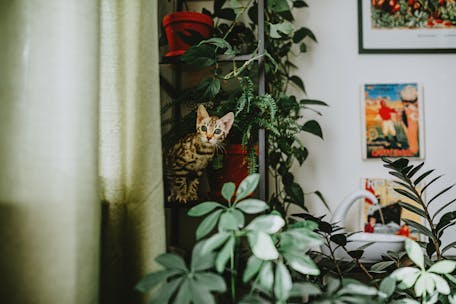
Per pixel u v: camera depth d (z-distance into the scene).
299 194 1.10
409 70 1.22
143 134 0.67
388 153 1.19
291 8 1.24
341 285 0.56
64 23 0.54
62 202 0.51
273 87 1.17
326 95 1.22
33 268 0.49
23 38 0.52
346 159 1.21
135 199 0.66
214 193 0.99
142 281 0.48
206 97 0.94
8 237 0.49
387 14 1.23
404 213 1.16
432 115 1.21
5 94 0.51
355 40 1.23
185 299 0.46
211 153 0.94
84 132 0.54
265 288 0.49
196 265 0.51
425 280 0.59
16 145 0.50
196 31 0.98
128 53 0.69
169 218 1.15
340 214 1.06
